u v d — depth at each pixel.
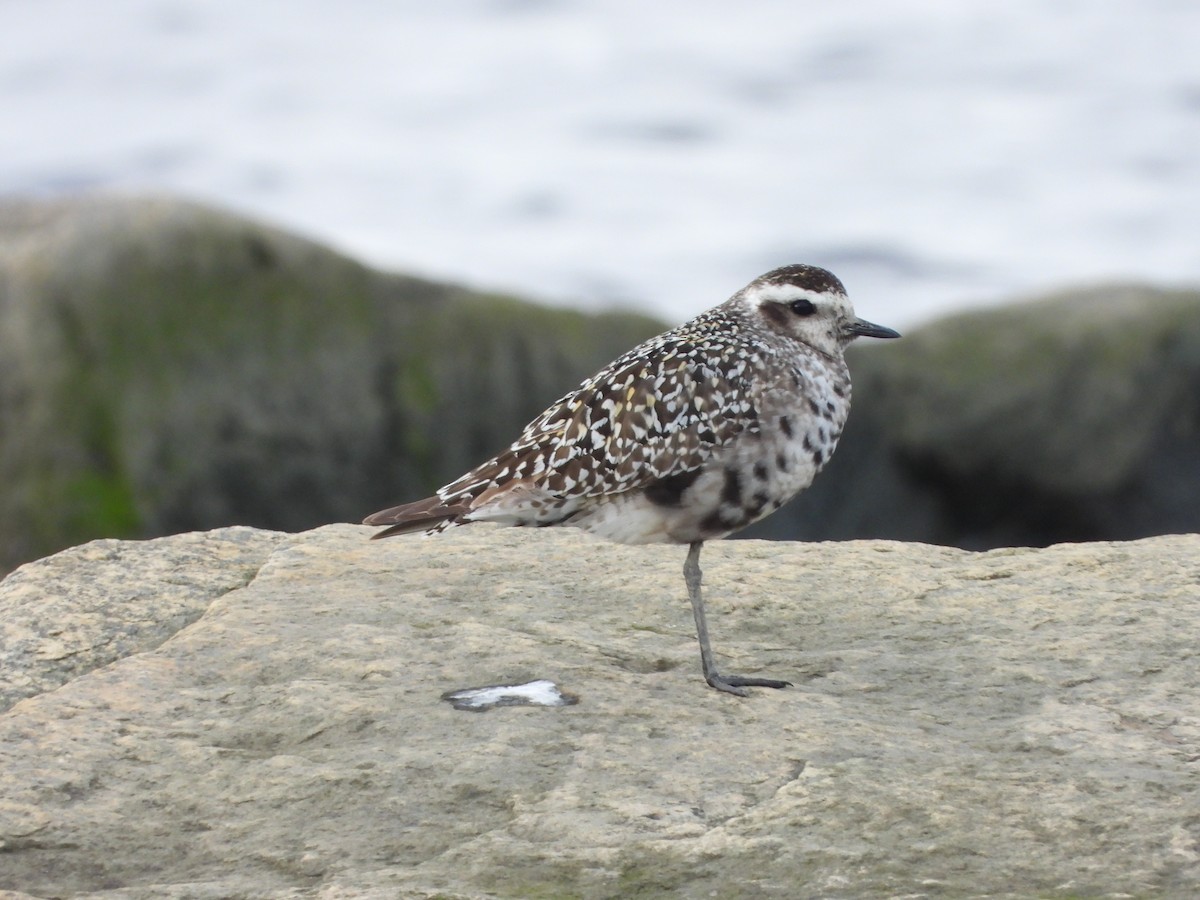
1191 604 11.91
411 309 23.56
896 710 10.43
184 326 22.89
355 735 10.01
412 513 12.04
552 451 12.02
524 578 12.65
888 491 24.80
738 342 12.19
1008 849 8.74
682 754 9.77
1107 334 24.61
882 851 8.73
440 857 8.73
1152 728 10.05
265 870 8.68
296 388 23.02
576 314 23.89
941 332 25.06
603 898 8.36
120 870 8.72
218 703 10.45
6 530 22.45
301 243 23.47
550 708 10.33
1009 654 11.20
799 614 12.02
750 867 8.60
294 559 13.00
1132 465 24.52
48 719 10.17
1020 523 25.05
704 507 11.98
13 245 23.55
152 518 22.50
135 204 23.62
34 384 22.56
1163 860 8.60
